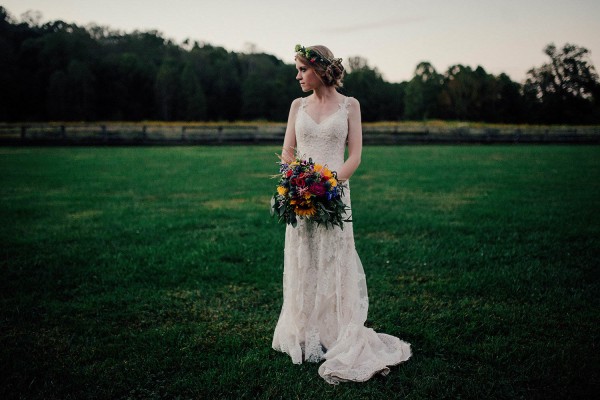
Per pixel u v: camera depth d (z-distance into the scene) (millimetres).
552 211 7797
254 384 2799
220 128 28344
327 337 3211
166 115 69562
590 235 6184
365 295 3307
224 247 5672
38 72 65188
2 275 4730
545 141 30156
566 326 3529
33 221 7242
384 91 78750
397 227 6789
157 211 8094
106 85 68250
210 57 92812
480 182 11609
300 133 3168
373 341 3199
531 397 2639
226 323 3691
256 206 8562
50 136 26266
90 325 3648
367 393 2730
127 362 3076
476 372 2916
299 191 2838
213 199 9352
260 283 4516
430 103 77750
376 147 26484
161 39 100562
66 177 12523
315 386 2816
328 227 3121
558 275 4625
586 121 67062
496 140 30078
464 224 6910
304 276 3199
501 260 5145
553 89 69750
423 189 10492
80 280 4621
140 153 21047
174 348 3248
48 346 3314
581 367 2908
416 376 2881
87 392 2744
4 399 2670
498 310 3818
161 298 4168
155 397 2711
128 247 5805
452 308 3930
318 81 3088
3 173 13258
